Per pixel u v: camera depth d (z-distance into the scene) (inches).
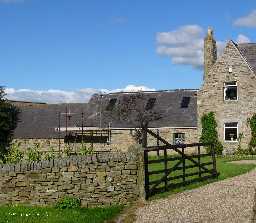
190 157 719.1
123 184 566.3
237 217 466.6
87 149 608.1
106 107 1878.7
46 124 1891.0
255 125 1525.6
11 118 1845.5
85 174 550.3
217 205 533.6
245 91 1550.2
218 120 1584.6
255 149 1524.4
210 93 1604.3
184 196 600.7
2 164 545.0
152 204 549.0
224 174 831.7
